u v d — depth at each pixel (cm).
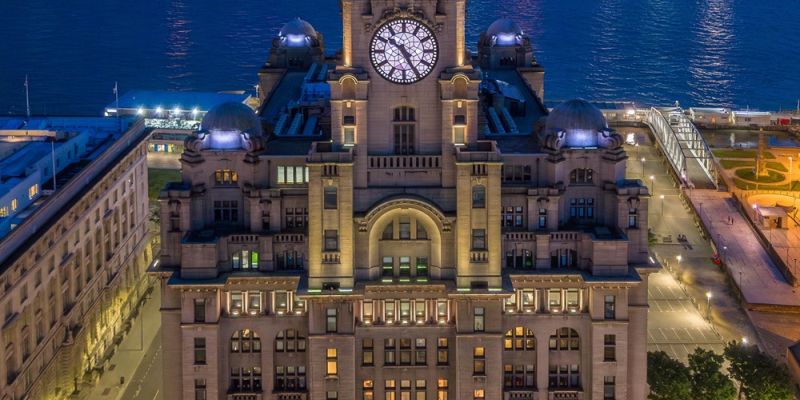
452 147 15125
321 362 15350
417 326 15425
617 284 15238
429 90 15112
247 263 15638
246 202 15875
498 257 15150
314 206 14988
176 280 15250
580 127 15888
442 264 15362
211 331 15350
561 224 16050
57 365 18762
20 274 16762
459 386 15425
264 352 15638
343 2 14862
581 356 15738
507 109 19800
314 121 18550
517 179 15900
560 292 15588
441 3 14862
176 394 15812
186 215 15538
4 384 16075
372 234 15300
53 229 18375
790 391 16825
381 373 15575
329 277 15175
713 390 16238
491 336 15238
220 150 15725
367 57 15000
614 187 15750
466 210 15025
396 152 15325
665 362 16650
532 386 15800
